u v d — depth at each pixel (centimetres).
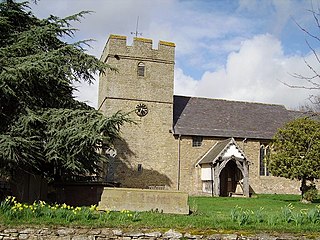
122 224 1107
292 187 3556
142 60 3347
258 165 3500
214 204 2264
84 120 1623
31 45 1700
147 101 3319
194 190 3319
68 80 1772
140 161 3231
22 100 1619
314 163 2556
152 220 1171
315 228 1146
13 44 1691
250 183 3462
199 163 3350
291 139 2650
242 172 3231
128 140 3228
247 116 3738
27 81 1579
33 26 1877
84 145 1574
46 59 1602
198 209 1750
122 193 1420
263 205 2275
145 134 3275
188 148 3362
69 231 1073
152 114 3316
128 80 3300
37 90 1733
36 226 1073
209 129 3450
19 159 1479
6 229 1059
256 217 1208
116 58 3297
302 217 1212
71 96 1947
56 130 1568
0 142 1407
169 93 3375
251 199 2717
